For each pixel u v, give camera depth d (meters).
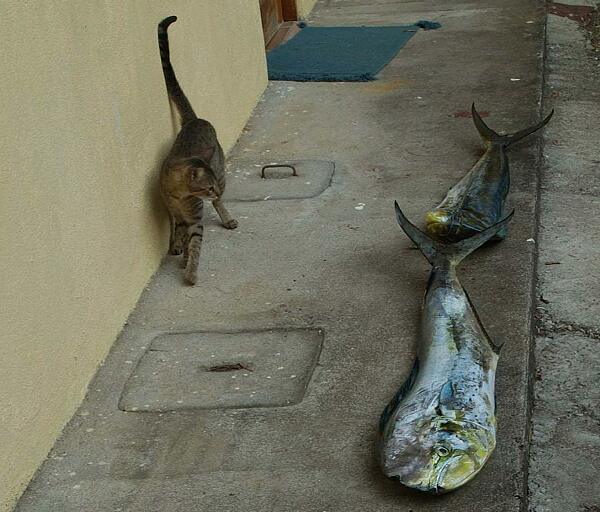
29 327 2.32
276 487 2.21
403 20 5.30
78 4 2.60
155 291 2.92
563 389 2.60
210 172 2.93
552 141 3.83
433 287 2.64
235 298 2.85
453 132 3.79
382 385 2.47
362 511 2.14
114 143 2.77
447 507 2.13
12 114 2.29
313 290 2.85
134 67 2.92
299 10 5.36
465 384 2.30
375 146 3.73
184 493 2.22
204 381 2.54
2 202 2.24
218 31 3.70
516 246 2.97
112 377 2.59
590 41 4.93
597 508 2.27
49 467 2.33
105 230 2.69
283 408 2.43
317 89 4.36
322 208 3.29
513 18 5.17
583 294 2.93
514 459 2.22
